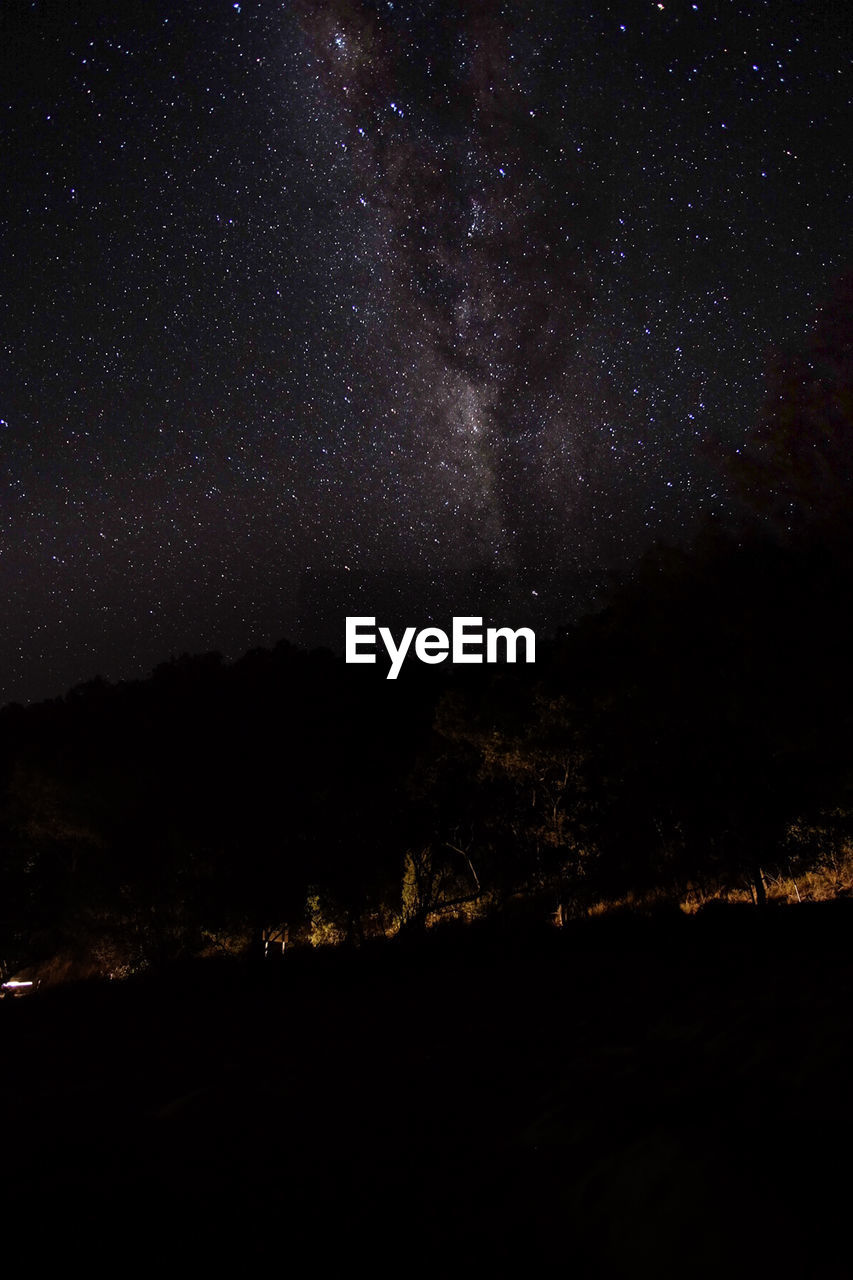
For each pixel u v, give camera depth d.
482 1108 4.91
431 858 19.03
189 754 16.70
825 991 5.07
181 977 14.73
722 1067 4.13
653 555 10.88
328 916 17.67
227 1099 5.34
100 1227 3.73
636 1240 2.88
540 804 19.22
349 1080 6.02
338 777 17.25
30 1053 8.66
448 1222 3.50
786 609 8.98
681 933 12.97
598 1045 5.89
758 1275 2.54
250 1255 3.40
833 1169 2.88
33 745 17.73
